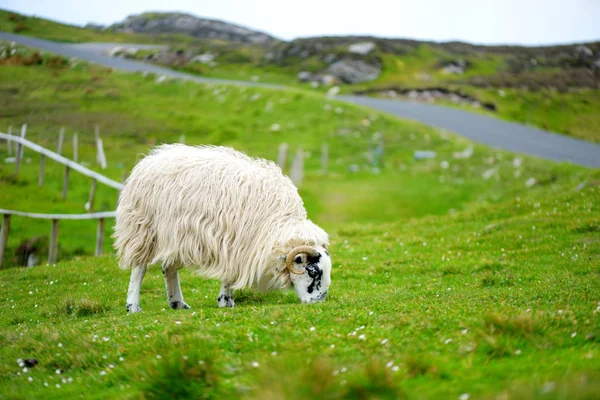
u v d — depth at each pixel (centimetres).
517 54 12031
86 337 789
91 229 2394
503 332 651
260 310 853
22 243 2102
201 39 12938
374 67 9988
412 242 1667
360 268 1399
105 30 13388
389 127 4878
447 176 3603
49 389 661
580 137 6794
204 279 1330
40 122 4544
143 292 1234
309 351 644
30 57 6538
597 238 1398
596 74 10900
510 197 3120
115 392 624
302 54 10644
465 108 6988
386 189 3328
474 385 541
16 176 2941
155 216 988
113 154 3862
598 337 636
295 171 3497
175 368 601
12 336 862
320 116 5116
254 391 543
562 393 453
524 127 6038
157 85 6138
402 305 873
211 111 5334
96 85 5891
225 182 973
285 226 973
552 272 1162
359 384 534
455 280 1213
